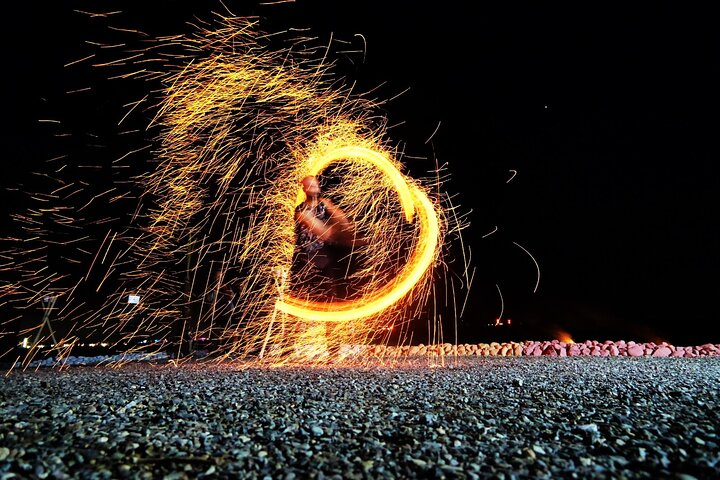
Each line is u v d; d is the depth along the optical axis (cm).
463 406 402
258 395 458
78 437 304
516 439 304
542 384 516
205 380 567
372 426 337
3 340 1094
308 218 816
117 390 495
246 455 273
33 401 430
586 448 284
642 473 243
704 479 237
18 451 270
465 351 1045
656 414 366
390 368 695
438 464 257
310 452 279
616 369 661
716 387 489
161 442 297
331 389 490
